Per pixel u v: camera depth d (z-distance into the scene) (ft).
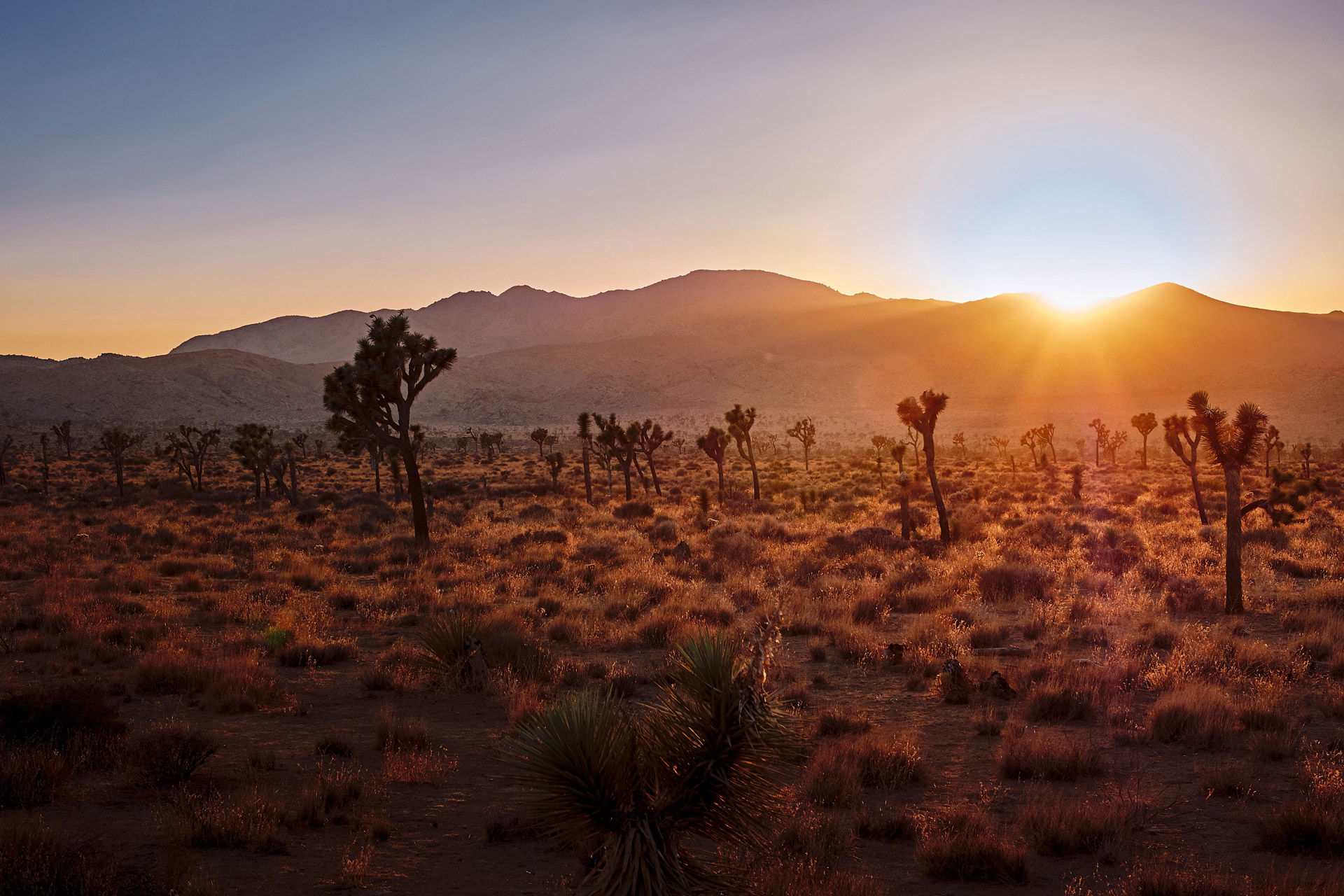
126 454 440.45
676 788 15.17
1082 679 45.42
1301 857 25.45
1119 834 26.68
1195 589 72.43
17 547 111.55
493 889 23.75
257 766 33.99
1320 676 47.78
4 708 34.65
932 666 50.60
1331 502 153.58
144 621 63.87
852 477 266.16
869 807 29.91
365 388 114.21
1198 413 67.67
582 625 62.03
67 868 21.18
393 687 48.24
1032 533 116.88
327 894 23.16
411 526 143.33
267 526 149.48
